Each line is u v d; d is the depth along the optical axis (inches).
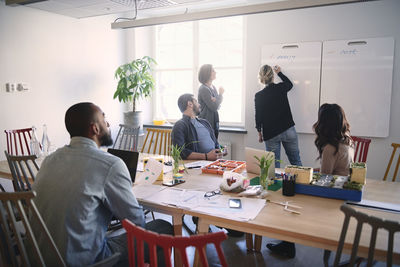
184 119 121.0
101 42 195.3
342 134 85.8
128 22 123.9
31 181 96.3
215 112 171.0
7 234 53.5
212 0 184.4
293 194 76.2
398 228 40.6
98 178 58.3
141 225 63.3
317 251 103.3
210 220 65.4
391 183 86.9
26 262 52.7
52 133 171.9
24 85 156.0
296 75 162.6
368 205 69.4
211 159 115.7
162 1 139.1
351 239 53.1
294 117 165.5
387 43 144.7
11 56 150.9
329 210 66.7
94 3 145.6
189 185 85.2
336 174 87.2
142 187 83.6
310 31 158.1
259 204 70.0
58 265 54.9
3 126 150.4
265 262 96.7
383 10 144.2
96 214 59.1
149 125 211.9
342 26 151.9
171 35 212.8
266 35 167.0
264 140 160.7
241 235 114.2
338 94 155.6
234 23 192.5
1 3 145.3
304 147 167.3
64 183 57.3
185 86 212.4
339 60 153.7
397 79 145.6
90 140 63.1
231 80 197.3
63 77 175.0
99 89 196.4
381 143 151.6
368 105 150.8
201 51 203.9
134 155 87.0
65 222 55.6
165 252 40.8
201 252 40.3
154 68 220.8
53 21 167.3
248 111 176.1
